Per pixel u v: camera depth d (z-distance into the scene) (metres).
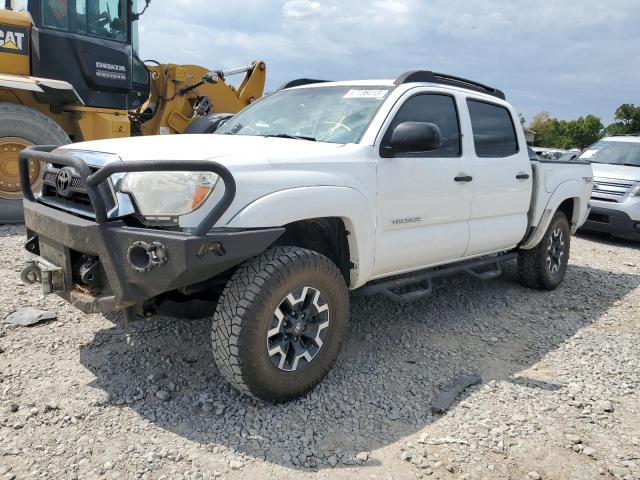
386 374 3.94
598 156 11.12
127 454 2.84
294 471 2.81
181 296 3.46
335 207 3.54
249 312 3.11
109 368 3.69
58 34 7.71
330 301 3.54
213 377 3.66
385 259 4.05
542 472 2.92
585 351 4.55
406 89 4.33
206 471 2.75
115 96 8.42
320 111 4.42
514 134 5.53
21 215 7.20
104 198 3.11
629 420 3.48
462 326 4.99
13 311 4.37
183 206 2.99
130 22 8.47
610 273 7.38
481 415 3.45
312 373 3.49
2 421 3.03
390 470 2.87
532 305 5.74
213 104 10.72
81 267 3.27
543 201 5.80
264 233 3.13
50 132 7.27
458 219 4.73
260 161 3.26
